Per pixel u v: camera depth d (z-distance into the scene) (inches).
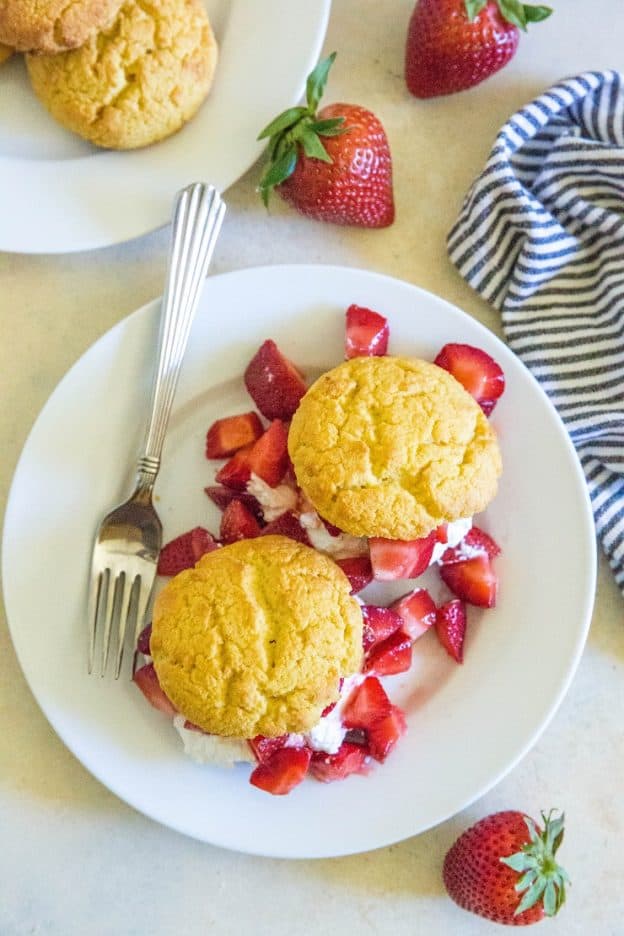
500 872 25.5
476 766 25.5
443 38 26.0
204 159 26.2
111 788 25.2
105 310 27.1
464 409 24.9
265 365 25.7
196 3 26.0
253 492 25.8
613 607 27.0
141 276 27.1
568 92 26.4
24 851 26.4
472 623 26.1
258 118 26.1
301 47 26.0
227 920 26.5
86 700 25.4
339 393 24.8
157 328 25.6
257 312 25.9
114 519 25.6
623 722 26.8
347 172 25.8
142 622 25.5
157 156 26.3
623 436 26.5
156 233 27.2
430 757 25.6
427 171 27.4
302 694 24.1
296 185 26.0
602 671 26.9
